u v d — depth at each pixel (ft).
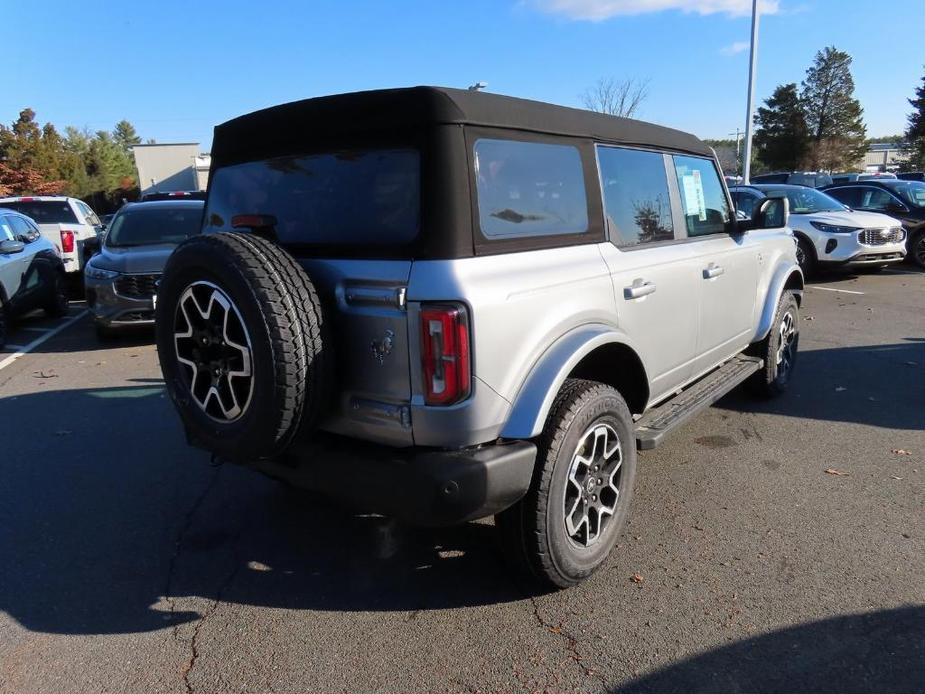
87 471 15.66
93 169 222.89
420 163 8.82
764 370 18.57
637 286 11.63
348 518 13.25
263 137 10.52
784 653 9.03
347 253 9.35
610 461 10.93
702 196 15.08
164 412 19.88
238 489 14.64
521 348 9.25
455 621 9.94
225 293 8.82
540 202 10.10
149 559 11.87
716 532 12.22
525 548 9.87
